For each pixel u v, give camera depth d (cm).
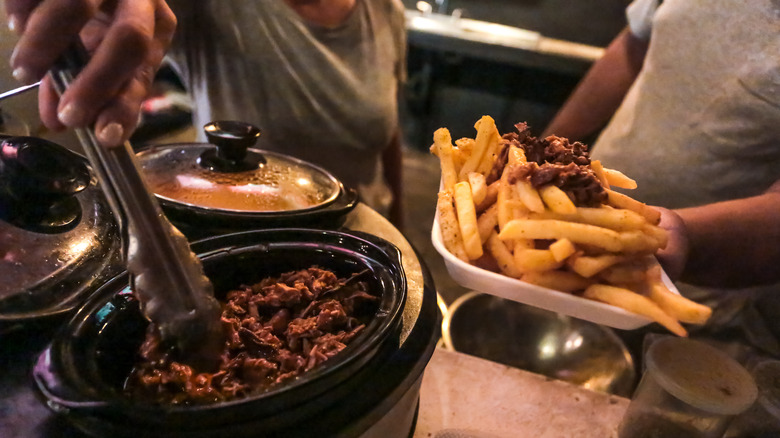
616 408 68
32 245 45
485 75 278
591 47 283
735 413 55
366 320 50
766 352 98
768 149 94
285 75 98
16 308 42
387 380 44
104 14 41
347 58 102
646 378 63
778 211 81
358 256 54
